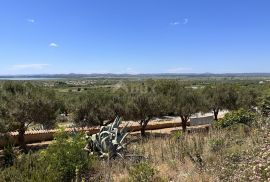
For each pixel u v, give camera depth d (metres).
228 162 8.66
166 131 35.03
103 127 12.84
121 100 31.72
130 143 14.03
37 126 34.81
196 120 40.59
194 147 11.13
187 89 35.41
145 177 8.27
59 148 9.04
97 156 11.09
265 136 10.88
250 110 20.20
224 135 13.25
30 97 25.72
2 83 26.36
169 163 9.95
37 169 8.64
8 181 8.05
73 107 31.22
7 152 10.77
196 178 8.29
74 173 8.84
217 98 38.75
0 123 22.92
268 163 7.55
